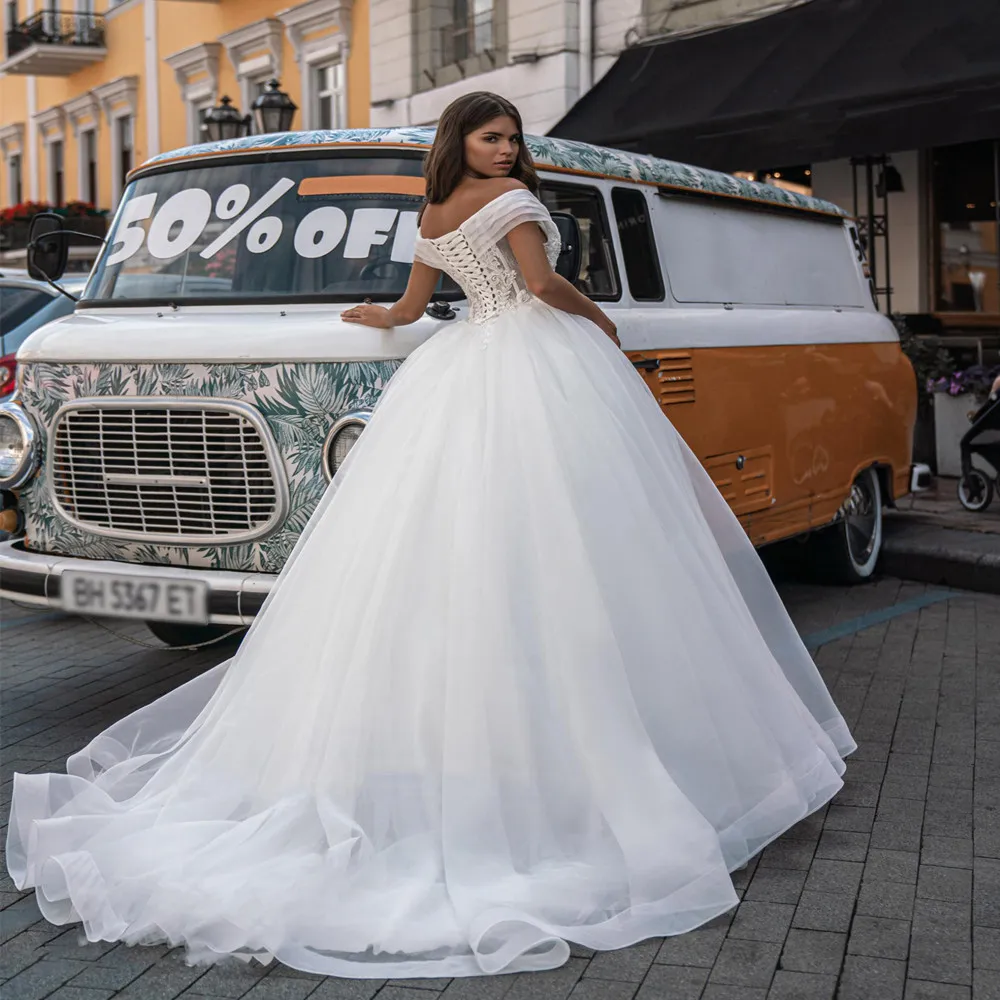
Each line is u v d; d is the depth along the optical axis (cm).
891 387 736
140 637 581
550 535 329
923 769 430
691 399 539
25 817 359
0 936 314
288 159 498
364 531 348
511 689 318
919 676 546
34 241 546
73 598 454
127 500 462
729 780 338
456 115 355
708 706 341
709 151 1091
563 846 320
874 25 1054
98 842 334
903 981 286
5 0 2797
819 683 405
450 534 336
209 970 295
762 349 595
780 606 405
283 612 355
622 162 542
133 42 2294
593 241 511
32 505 486
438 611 330
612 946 299
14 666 579
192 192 513
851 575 729
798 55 1091
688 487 378
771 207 651
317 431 429
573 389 348
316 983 288
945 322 1207
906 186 1216
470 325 369
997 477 854
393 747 325
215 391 442
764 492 602
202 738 362
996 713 493
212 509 448
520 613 325
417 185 474
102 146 2438
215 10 2033
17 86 2797
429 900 306
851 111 983
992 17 970
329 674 336
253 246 483
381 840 321
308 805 328
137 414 455
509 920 293
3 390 765
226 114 1377
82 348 466
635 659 329
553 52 1334
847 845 364
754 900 328
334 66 1786
